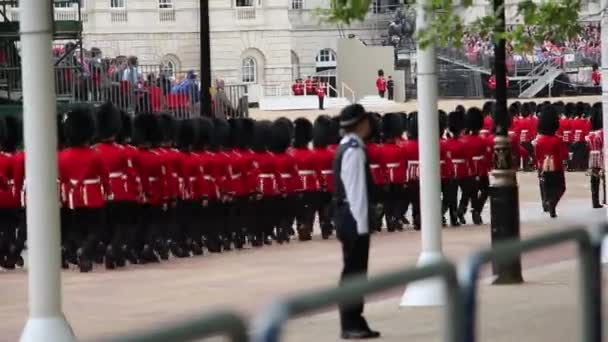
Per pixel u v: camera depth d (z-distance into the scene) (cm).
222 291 6994
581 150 16275
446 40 5334
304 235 9606
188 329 1998
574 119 16250
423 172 6219
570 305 3444
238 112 14175
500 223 6738
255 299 6638
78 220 8000
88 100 12412
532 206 11912
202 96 11988
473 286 2495
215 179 8900
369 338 5084
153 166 8394
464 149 10250
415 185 10094
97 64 12762
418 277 2350
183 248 8700
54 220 4738
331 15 5128
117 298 6838
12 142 8319
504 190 6719
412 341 4759
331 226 9712
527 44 5462
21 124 8362
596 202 11388
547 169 10750
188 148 8756
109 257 8125
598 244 3003
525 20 5481
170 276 7706
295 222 10625
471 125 10306
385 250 8756
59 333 4725
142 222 8369
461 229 10119
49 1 4744
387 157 9962
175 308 6425
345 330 5112
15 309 6550
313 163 9519
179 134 8712
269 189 9281
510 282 5822
